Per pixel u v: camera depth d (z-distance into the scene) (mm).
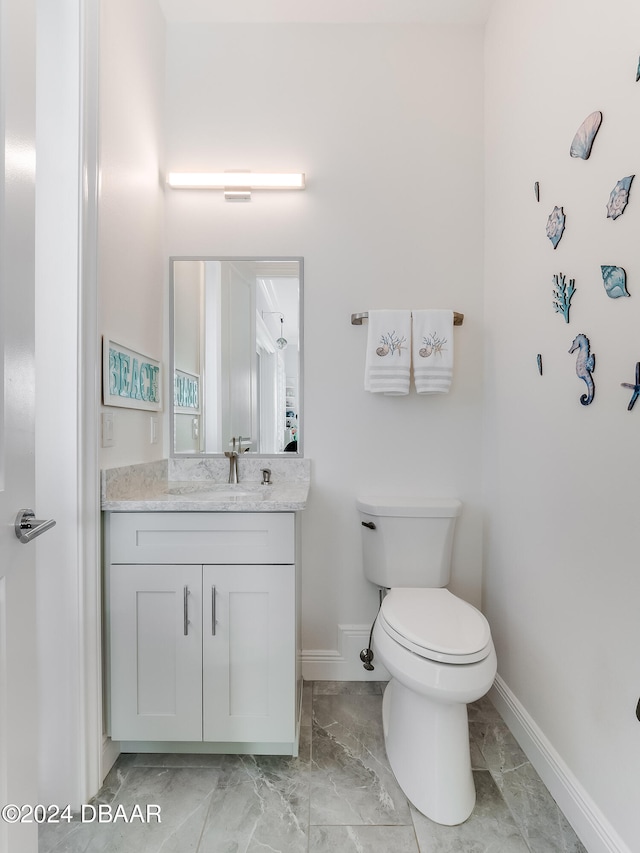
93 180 1319
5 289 796
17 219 832
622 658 1067
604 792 1121
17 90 827
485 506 1948
